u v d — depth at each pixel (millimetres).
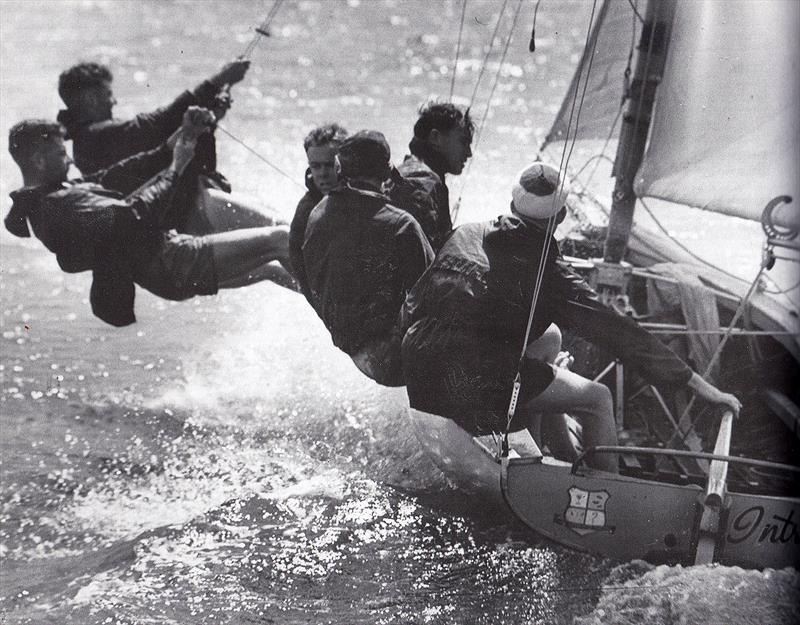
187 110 19438
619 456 16469
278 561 13938
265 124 46000
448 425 15750
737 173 16609
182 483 16438
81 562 14016
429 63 66125
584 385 14906
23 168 18688
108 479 16484
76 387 20109
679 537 13664
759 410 18438
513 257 14250
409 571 13680
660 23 18234
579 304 14227
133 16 96312
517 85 57562
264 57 69000
